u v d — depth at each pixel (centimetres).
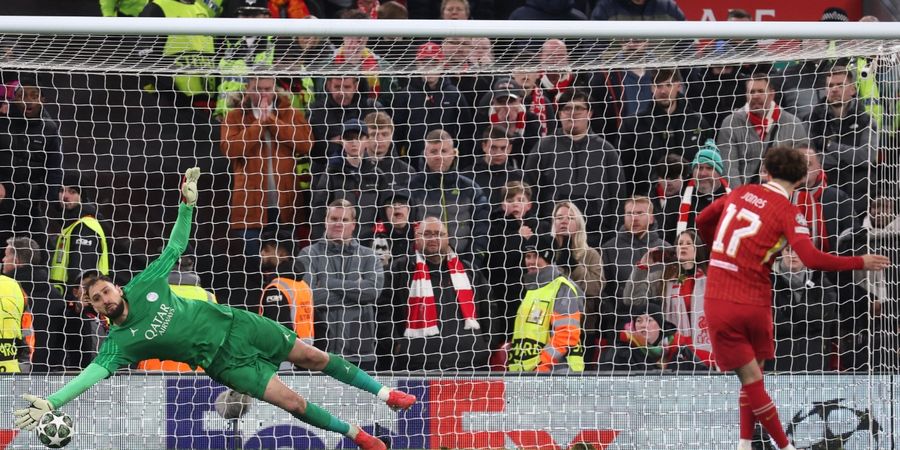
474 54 3158
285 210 3488
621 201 3494
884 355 3003
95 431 3053
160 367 3312
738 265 2419
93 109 3744
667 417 3044
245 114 3484
